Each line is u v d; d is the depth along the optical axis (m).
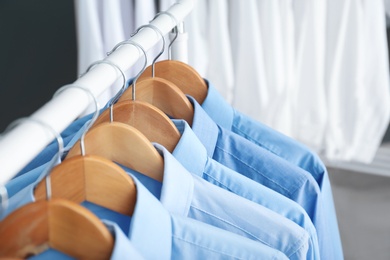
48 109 0.54
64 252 0.55
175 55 1.01
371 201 2.23
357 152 1.99
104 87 0.63
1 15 2.08
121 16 1.82
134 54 0.72
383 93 1.92
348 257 1.99
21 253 0.53
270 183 0.92
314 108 1.92
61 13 2.05
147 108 0.78
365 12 1.84
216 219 0.76
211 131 0.89
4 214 0.62
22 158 0.48
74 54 2.10
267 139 1.00
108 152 0.72
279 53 1.82
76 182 0.63
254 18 1.77
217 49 1.81
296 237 0.76
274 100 1.88
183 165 0.79
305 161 1.00
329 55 1.88
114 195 0.64
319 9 1.80
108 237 0.55
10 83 2.17
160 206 0.66
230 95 1.87
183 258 0.68
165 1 1.73
